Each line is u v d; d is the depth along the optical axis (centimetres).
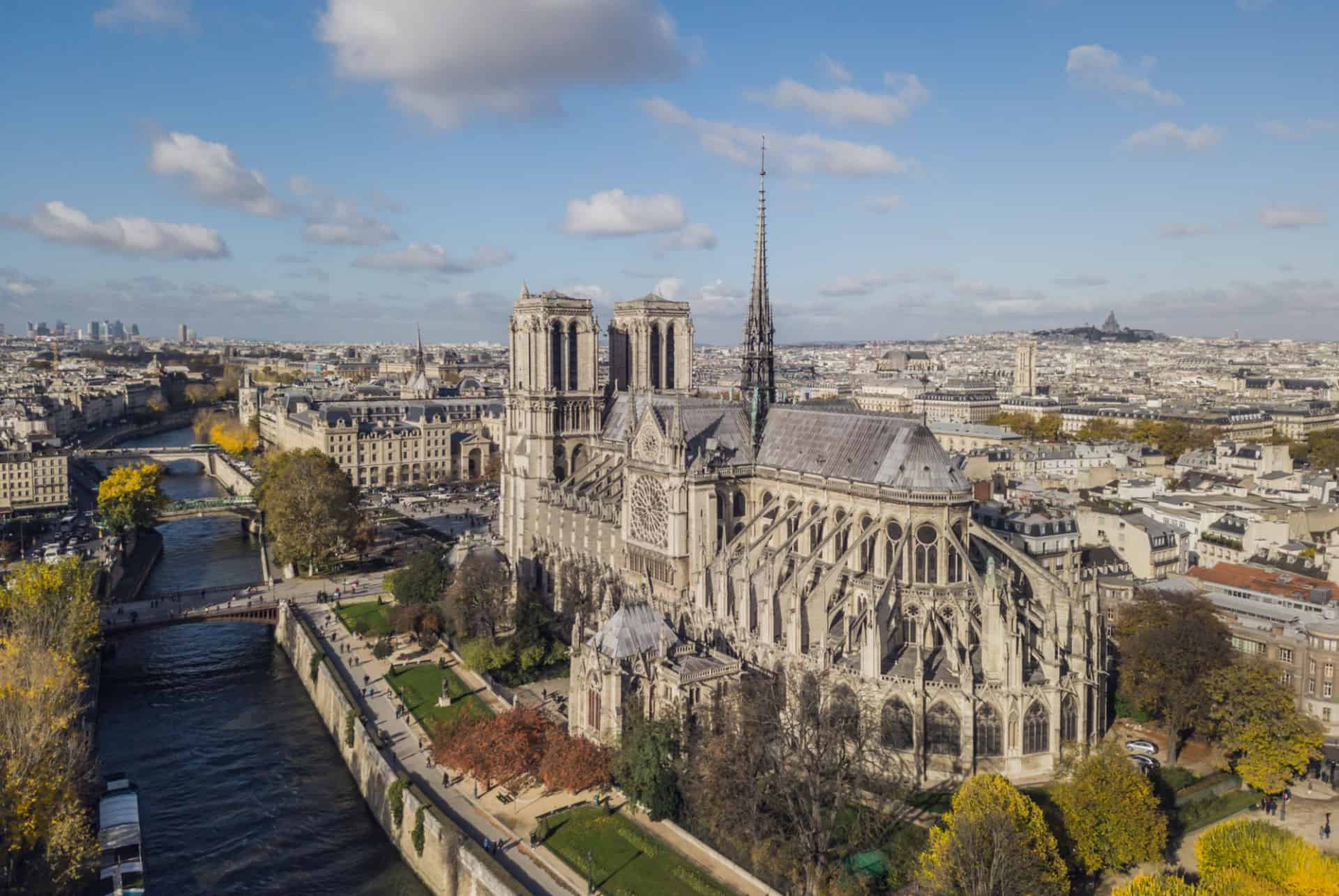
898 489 15488
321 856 14012
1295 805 13325
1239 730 13525
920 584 15375
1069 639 14738
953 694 13225
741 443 19675
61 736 13525
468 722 14825
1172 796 13162
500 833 12850
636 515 19850
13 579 19250
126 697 19862
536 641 18725
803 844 11188
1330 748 14662
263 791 15938
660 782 12838
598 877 11612
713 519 18638
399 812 13938
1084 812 11319
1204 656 14312
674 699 13938
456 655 19962
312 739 17938
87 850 11912
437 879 12775
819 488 17288
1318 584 18475
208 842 14375
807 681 13438
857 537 16212
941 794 13238
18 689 13275
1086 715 14000
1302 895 9862
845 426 17775
